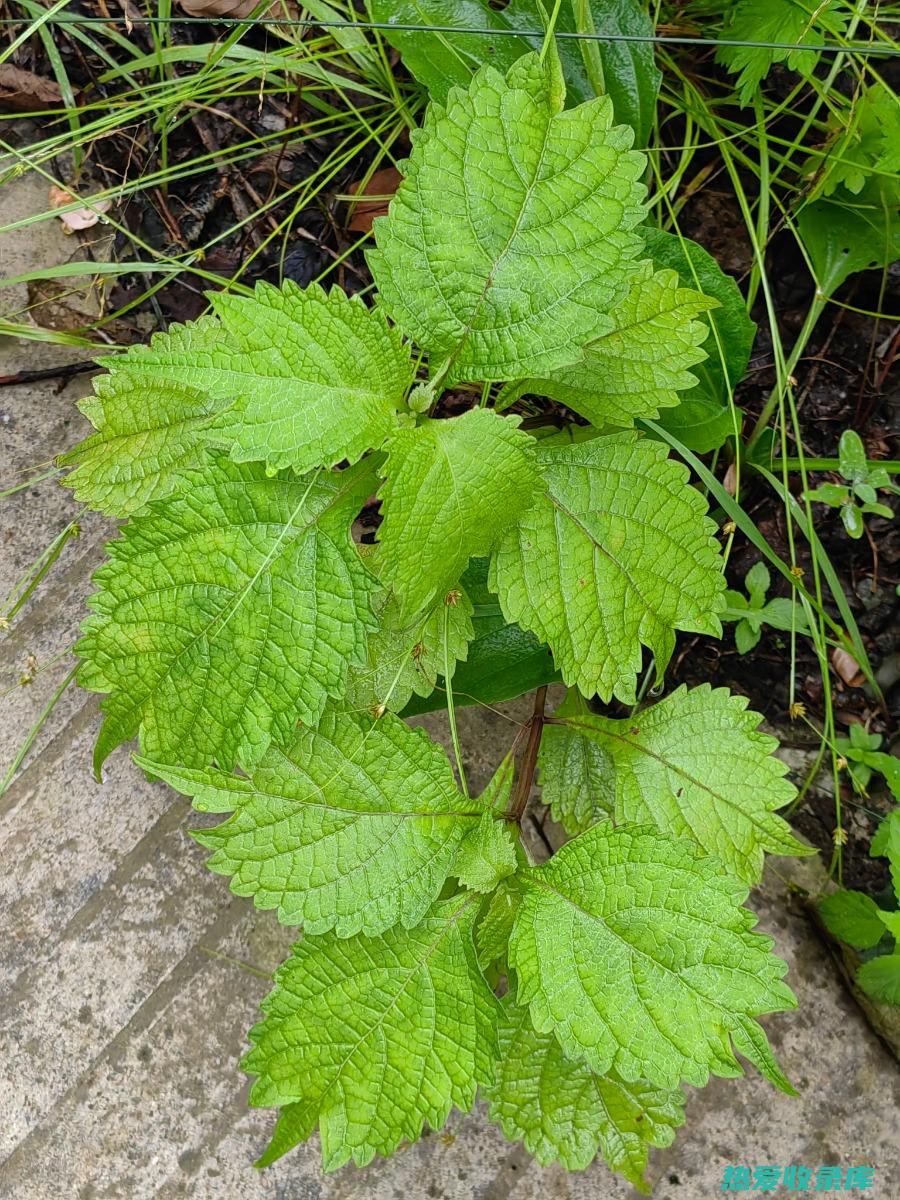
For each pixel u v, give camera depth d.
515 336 0.29
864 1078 0.40
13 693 0.42
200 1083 0.39
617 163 0.28
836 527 0.45
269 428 0.27
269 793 0.30
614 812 0.36
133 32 0.47
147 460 0.35
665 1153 0.39
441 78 0.39
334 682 0.30
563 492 0.33
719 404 0.41
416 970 0.31
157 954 0.40
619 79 0.39
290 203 0.47
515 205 0.28
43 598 0.43
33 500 0.43
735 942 0.29
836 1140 0.39
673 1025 0.29
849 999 0.41
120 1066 0.39
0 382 0.44
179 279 0.46
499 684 0.37
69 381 0.45
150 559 0.29
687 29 0.46
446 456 0.29
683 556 0.33
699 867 0.30
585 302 0.29
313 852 0.30
